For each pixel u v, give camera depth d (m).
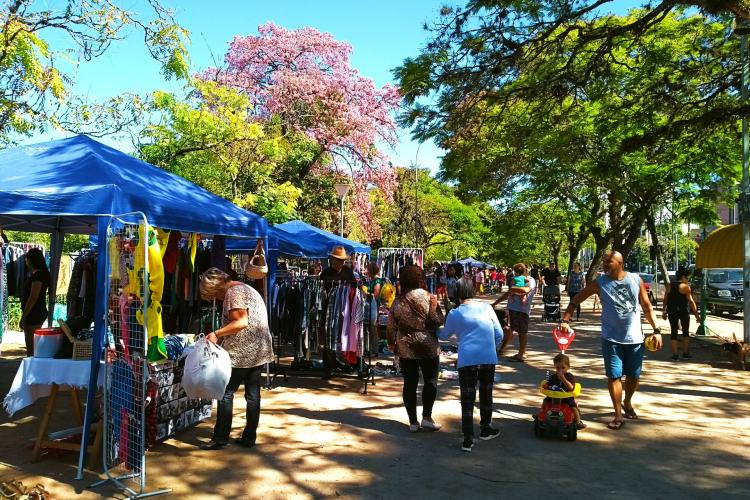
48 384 5.37
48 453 5.54
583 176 18.64
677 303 11.70
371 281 11.97
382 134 26.16
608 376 6.78
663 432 6.53
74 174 5.70
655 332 6.91
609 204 21.89
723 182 17.27
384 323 12.22
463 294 6.27
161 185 6.66
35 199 5.08
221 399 5.58
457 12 10.32
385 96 25.83
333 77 25.12
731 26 12.09
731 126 12.18
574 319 21.38
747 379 9.62
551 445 6.07
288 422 6.84
